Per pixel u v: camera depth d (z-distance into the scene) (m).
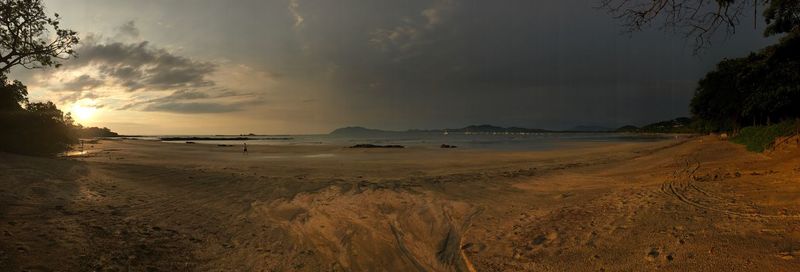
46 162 12.42
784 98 26.72
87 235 5.74
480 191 10.40
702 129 67.69
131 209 7.77
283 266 5.20
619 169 15.15
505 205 8.45
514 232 6.21
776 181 7.64
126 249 5.38
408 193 10.10
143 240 5.86
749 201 6.18
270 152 35.03
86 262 4.78
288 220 7.53
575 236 5.54
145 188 10.23
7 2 16.25
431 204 8.72
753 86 33.12
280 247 5.97
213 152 34.56
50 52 17.81
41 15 17.28
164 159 23.45
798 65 20.14
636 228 5.48
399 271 5.03
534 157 24.64
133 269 4.77
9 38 16.73
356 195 9.85
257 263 5.29
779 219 4.89
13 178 8.91
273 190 10.62
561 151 32.38
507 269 4.73
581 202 7.99
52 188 8.62
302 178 13.16
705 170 11.77
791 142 13.69
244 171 15.53
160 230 6.49
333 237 6.46
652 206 6.70
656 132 158.12
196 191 10.35
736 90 39.34
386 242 6.18
